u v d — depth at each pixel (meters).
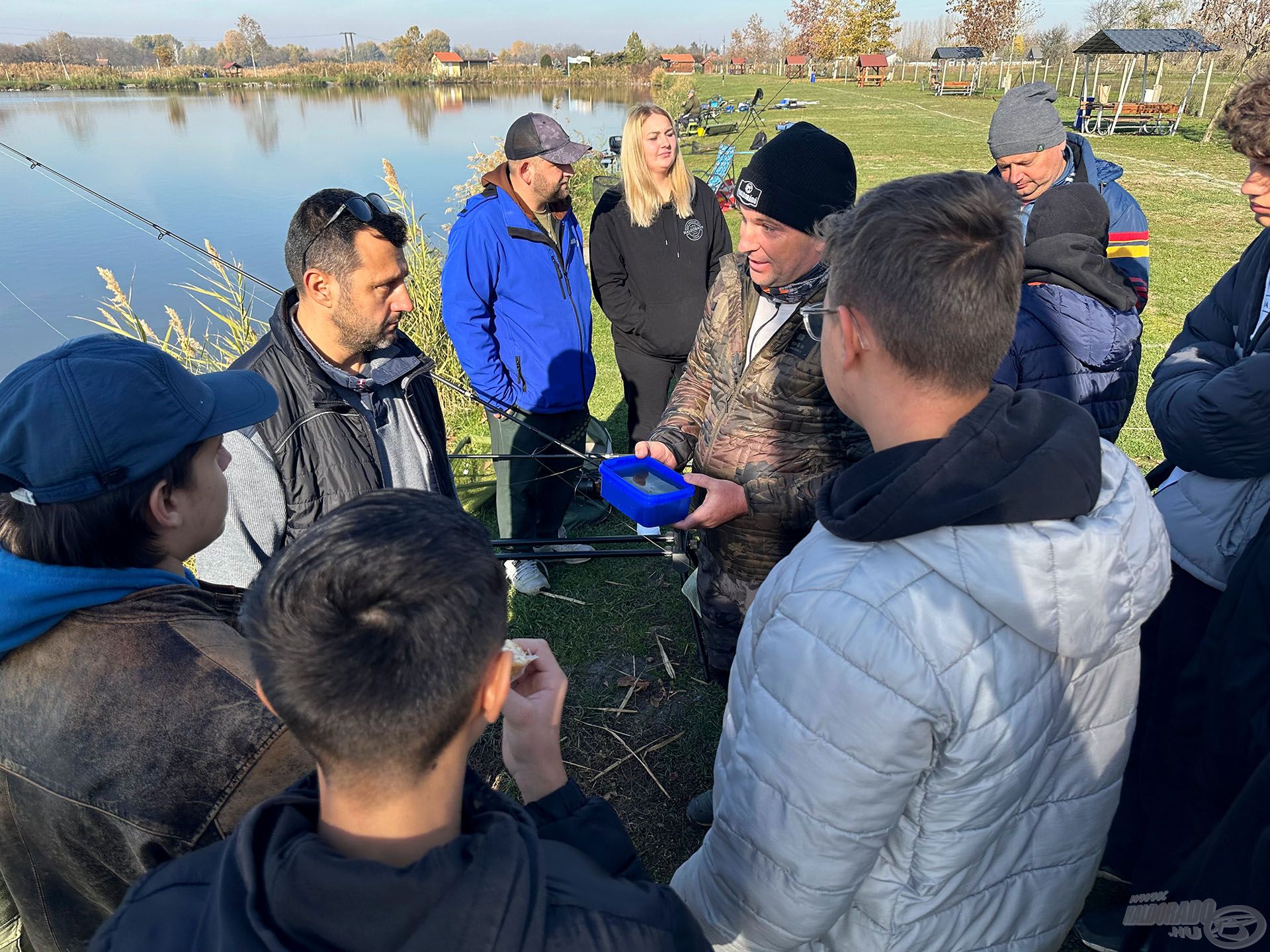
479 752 2.68
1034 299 2.16
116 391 1.03
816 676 0.92
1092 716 1.04
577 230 3.44
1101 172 3.16
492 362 3.25
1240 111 1.76
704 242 3.69
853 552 0.95
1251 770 1.34
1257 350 1.70
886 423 1.00
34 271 9.43
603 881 0.75
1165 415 1.83
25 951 1.44
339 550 0.69
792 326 1.81
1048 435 0.92
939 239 0.90
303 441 1.80
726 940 1.12
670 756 2.67
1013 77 38.34
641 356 3.84
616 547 3.74
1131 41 19.14
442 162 19.17
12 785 1.04
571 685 2.99
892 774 0.91
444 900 0.62
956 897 1.02
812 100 34.84
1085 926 1.96
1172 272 8.02
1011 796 0.96
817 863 0.96
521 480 3.46
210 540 1.21
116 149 20.92
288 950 0.62
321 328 1.82
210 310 4.56
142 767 0.99
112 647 1.02
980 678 0.89
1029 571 0.86
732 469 1.97
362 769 0.68
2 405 1.01
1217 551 1.78
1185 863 1.22
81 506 1.01
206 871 0.75
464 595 0.69
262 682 0.70
